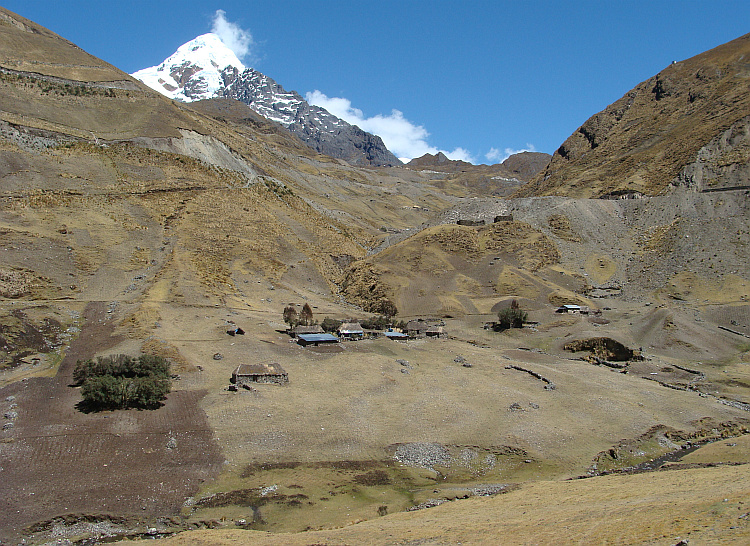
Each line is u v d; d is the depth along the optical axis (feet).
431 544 115.24
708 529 94.32
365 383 261.44
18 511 148.46
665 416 239.91
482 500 158.71
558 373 292.40
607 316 424.46
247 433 202.59
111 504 155.33
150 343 282.97
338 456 194.29
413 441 207.00
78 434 190.90
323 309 442.91
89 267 402.52
